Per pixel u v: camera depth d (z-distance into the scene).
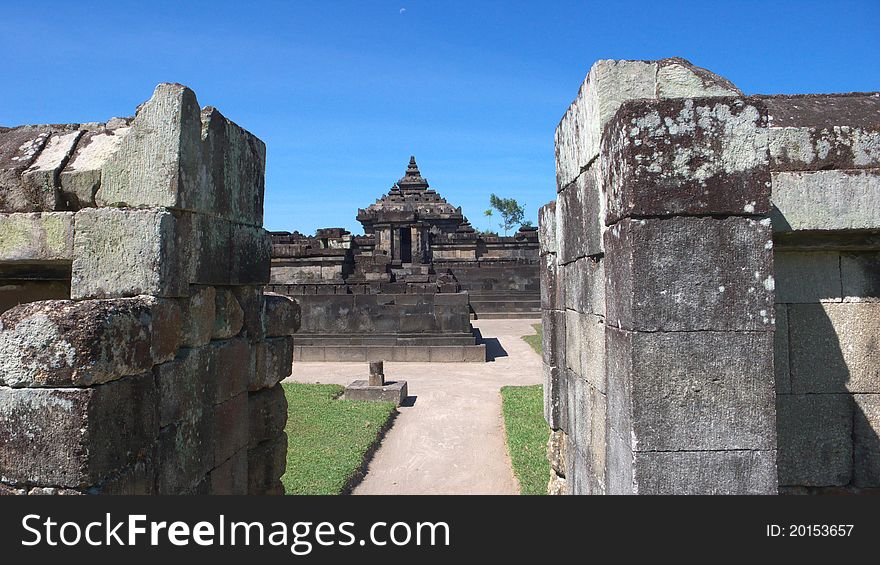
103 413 3.06
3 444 2.97
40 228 4.15
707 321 3.29
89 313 3.06
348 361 17.98
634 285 3.30
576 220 4.96
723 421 3.28
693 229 3.31
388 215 38.62
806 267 4.32
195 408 4.18
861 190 4.00
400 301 18.47
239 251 4.97
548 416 6.36
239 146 5.02
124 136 4.00
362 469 8.31
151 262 3.75
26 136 4.59
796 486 4.30
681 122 3.31
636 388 3.30
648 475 3.28
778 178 4.03
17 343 2.96
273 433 5.71
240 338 5.05
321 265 29.30
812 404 4.29
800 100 4.67
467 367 16.86
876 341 4.27
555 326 6.10
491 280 32.56
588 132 4.36
